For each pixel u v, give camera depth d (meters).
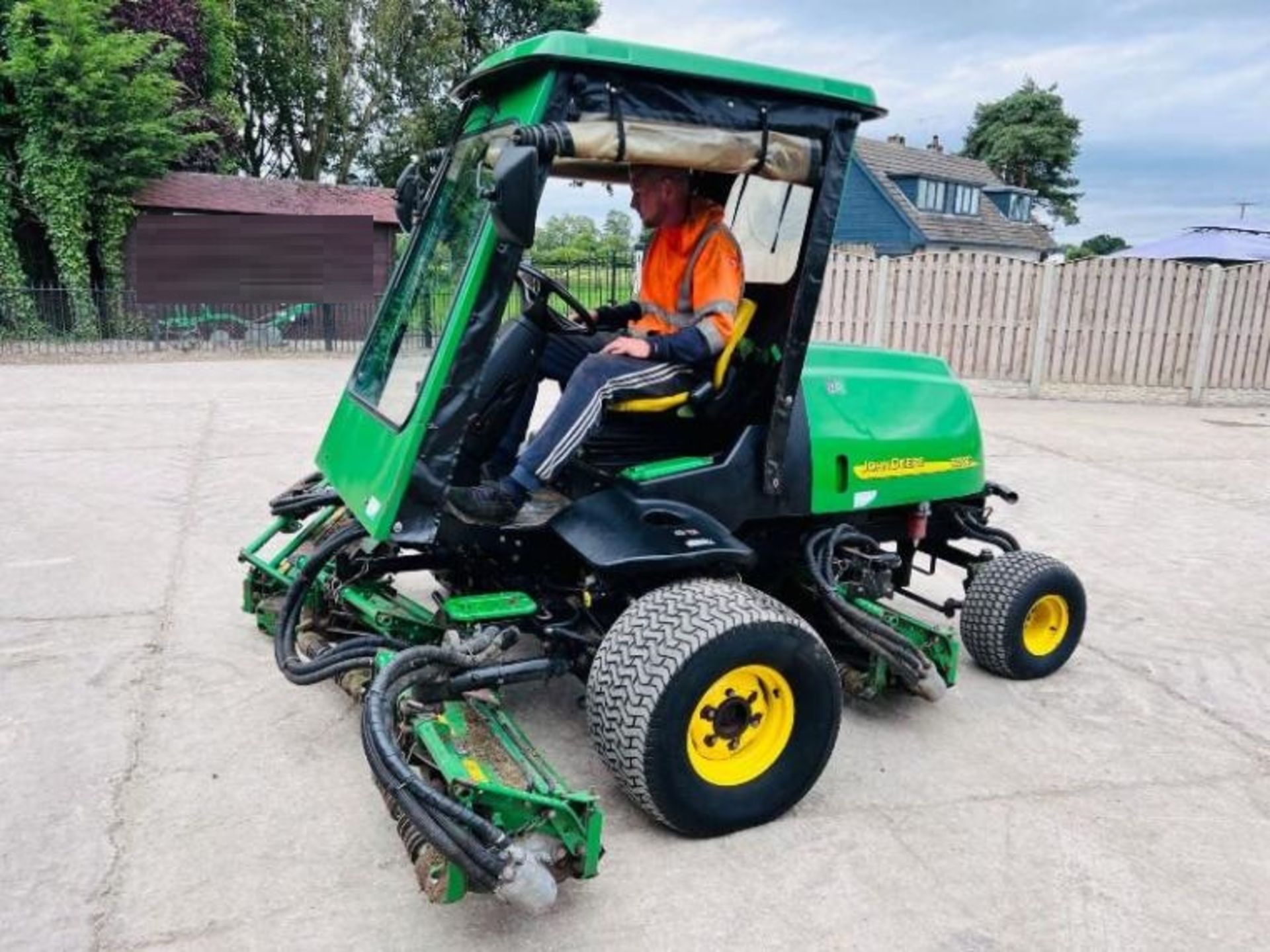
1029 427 10.73
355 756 3.42
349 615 3.71
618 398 3.16
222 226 17.23
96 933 2.54
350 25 27.48
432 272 3.36
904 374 4.16
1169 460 9.19
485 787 2.47
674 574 3.27
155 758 3.37
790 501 3.59
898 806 3.29
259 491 6.71
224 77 22.95
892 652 3.54
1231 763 3.68
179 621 4.52
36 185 16.72
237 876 2.79
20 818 3.01
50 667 4.02
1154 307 13.12
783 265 3.33
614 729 2.88
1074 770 3.58
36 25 16.94
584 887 2.80
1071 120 55.59
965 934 2.68
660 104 2.87
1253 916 2.81
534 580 3.52
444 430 2.94
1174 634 4.93
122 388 11.30
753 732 3.07
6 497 6.43
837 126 3.15
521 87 2.91
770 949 2.60
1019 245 34.38
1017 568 4.20
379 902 2.71
